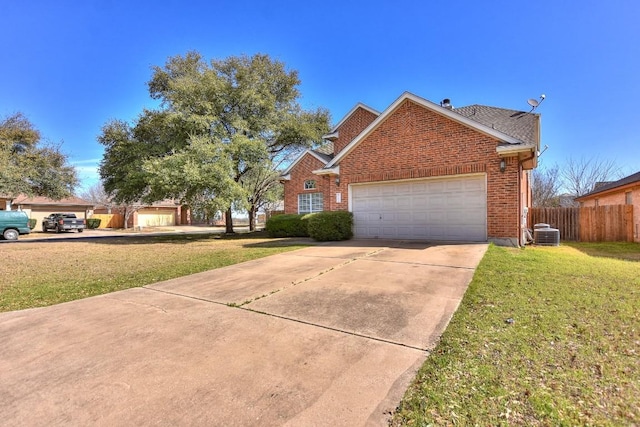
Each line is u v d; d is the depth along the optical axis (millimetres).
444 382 2447
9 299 5184
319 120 22078
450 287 4961
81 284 6133
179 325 3826
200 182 14156
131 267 7859
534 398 2201
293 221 15703
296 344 3227
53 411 2246
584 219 12656
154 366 2854
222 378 2631
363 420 2072
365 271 6211
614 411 2051
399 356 2916
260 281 5805
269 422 2078
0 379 2697
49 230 28750
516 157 9227
